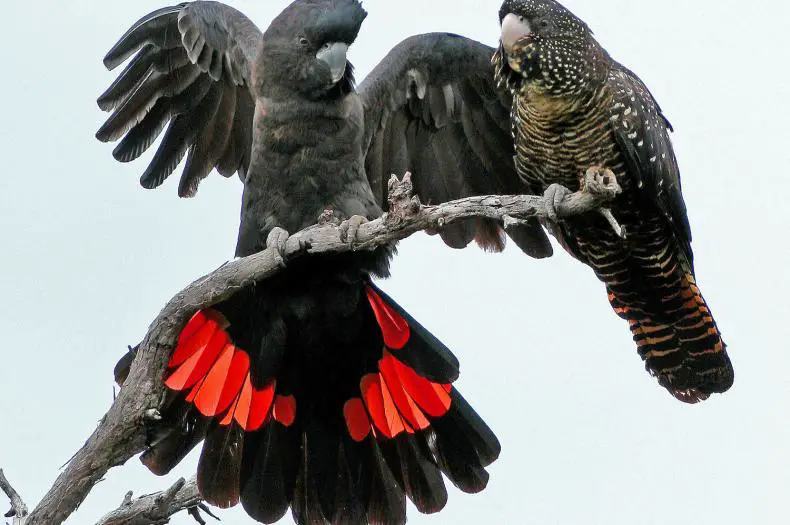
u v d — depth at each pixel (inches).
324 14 426.6
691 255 475.5
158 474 435.8
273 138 437.4
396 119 493.0
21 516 402.3
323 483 448.1
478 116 498.0
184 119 493.0
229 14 475.8
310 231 409.4
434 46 478.6
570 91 440.1
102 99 485.1
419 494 447.2
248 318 443.2
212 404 442.3
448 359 444.1
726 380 493.0
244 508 440.1
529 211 373.7
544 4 444.5
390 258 445.1
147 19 478.3
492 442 447.5
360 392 452.8
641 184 453.7
